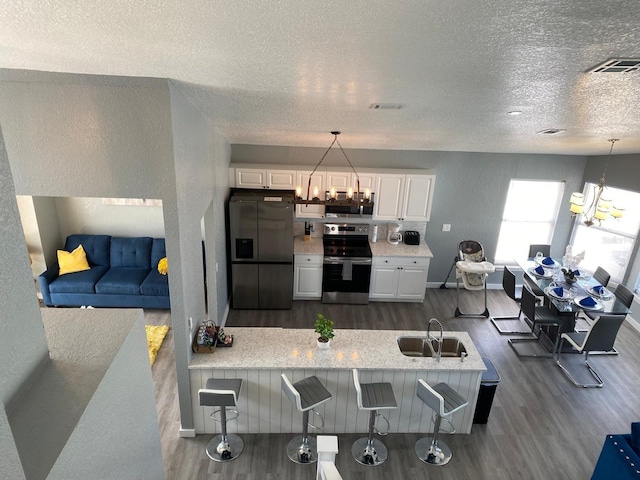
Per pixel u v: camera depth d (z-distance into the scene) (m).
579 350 4.54
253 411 3.67
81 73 2.24
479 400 3.85
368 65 1.67
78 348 1.19
